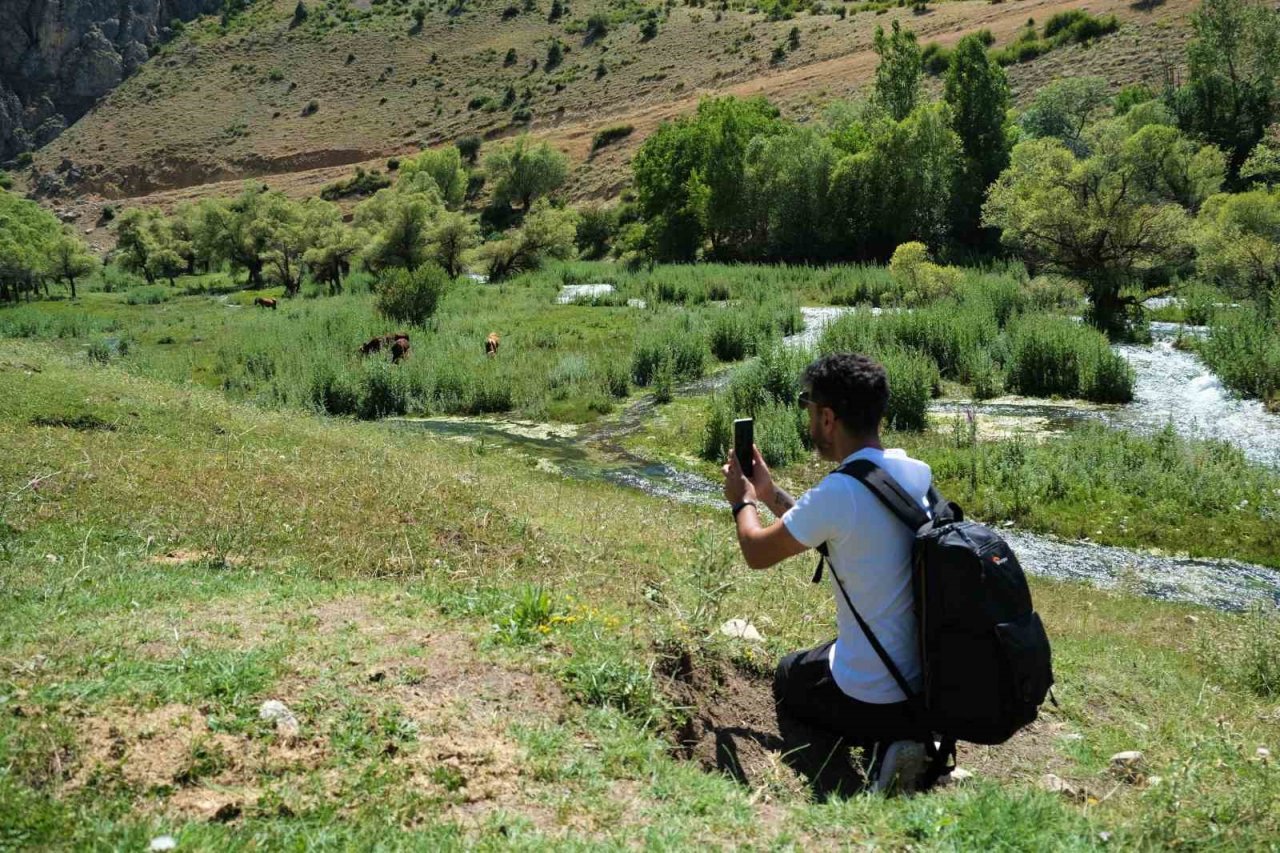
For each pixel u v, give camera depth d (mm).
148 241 76875
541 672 4496
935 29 93562
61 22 159625
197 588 6203
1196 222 29344
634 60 117188
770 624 6570
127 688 3922
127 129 138875
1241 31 50750
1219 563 12328
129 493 8852
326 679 4195
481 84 125625
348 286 50750
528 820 3344
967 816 3445
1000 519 14031
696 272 44031
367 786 3477
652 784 3725
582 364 24219
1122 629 9641
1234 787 4223
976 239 49094
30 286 58719
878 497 3488
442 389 22734
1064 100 57781
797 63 100125
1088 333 22109
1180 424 17953
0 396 11781
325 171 115125
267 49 151000
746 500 3842
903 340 23328
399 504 9398
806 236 51656
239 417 13484
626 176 85562
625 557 9070
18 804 3086
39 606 5355
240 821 3221
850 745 4164
